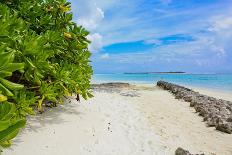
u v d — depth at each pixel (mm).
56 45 6480
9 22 4547
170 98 15078
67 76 6340
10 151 4750
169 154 6070
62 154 5152
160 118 9305
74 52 7477
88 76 7828
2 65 2850
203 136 7707
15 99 4875
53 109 7320
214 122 8867
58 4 6969
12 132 1855
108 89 18234
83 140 5949
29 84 6320
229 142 7320
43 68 5352
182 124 8836
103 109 8906
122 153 5770
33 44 4777
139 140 6688
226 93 23828
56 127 6191
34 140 5363
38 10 6500
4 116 2166
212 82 48000
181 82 46875
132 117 8781
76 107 8133
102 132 6664
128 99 12789
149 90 20016
